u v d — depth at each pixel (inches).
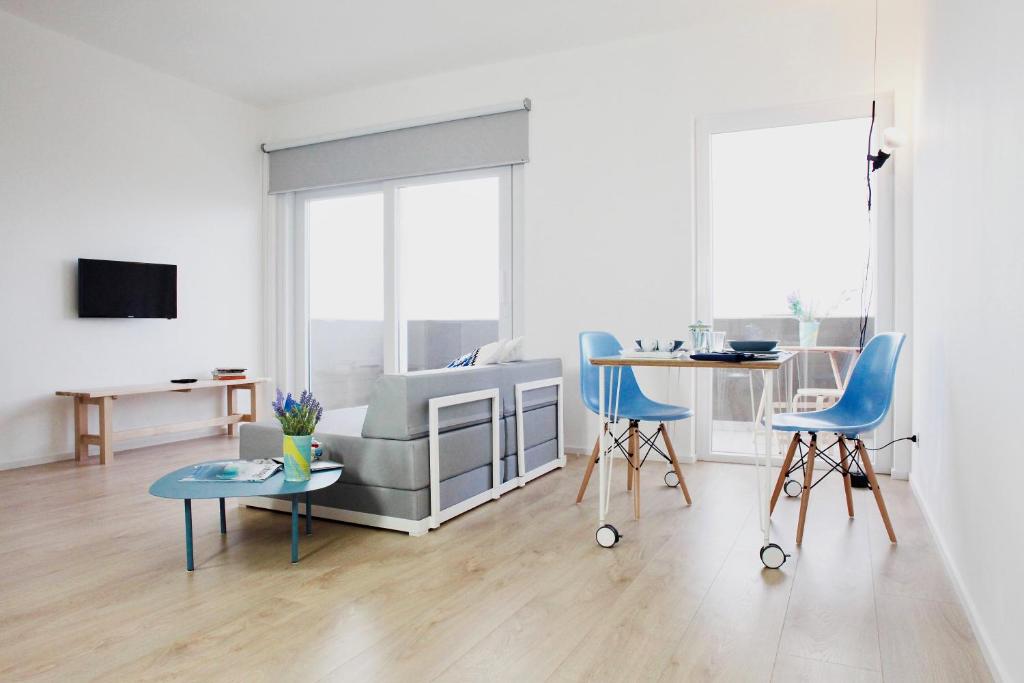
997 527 64.7
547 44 176.7
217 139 213.8
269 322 229.0
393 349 209.0
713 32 164.2
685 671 65.6
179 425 190.2
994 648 64.9
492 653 69.4
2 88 161.9
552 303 183.0
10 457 164.6
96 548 104.0
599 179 176.9
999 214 65.6
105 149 183.6
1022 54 57.5
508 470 137.6
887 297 150.4
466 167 193.2
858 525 113.0
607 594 84.4
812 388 160.7
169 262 199.9
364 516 113.7
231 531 112.7
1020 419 57.1
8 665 67.4
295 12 160.4
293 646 71.1
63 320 175.0
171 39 175.3
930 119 117.7
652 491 137.2
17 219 165.5
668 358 104.0
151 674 65.6
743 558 97.3
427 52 182.7
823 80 154.3
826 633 73.6
